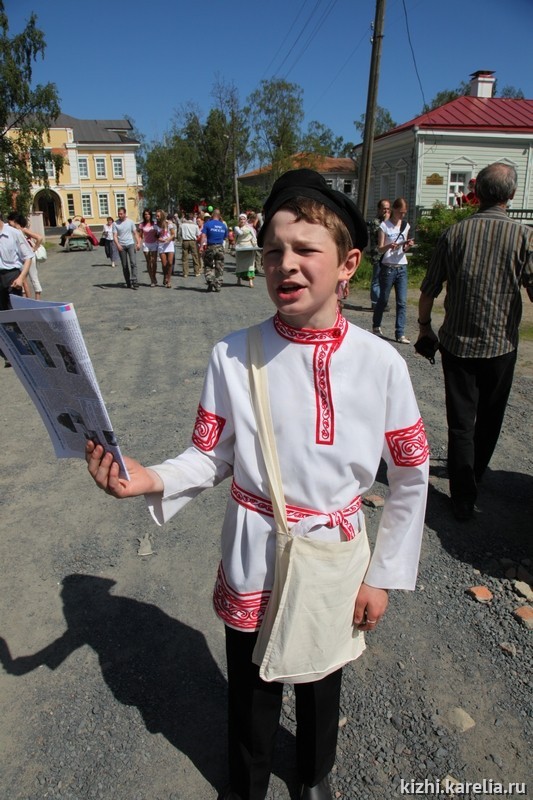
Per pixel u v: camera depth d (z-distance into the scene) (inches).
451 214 646.5
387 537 61.4
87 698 88.2
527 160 860.0
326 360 54.4
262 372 55.8
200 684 91.0
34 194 2319.1
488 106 904.3
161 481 57.3
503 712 84.8
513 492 146.0
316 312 53.7
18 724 83.8
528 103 920.9
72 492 148.9
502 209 123.8
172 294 498.3
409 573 61.1
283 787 75.0
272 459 55.6
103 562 120.2
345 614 59.4
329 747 69.9
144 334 333.1
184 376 246.2
